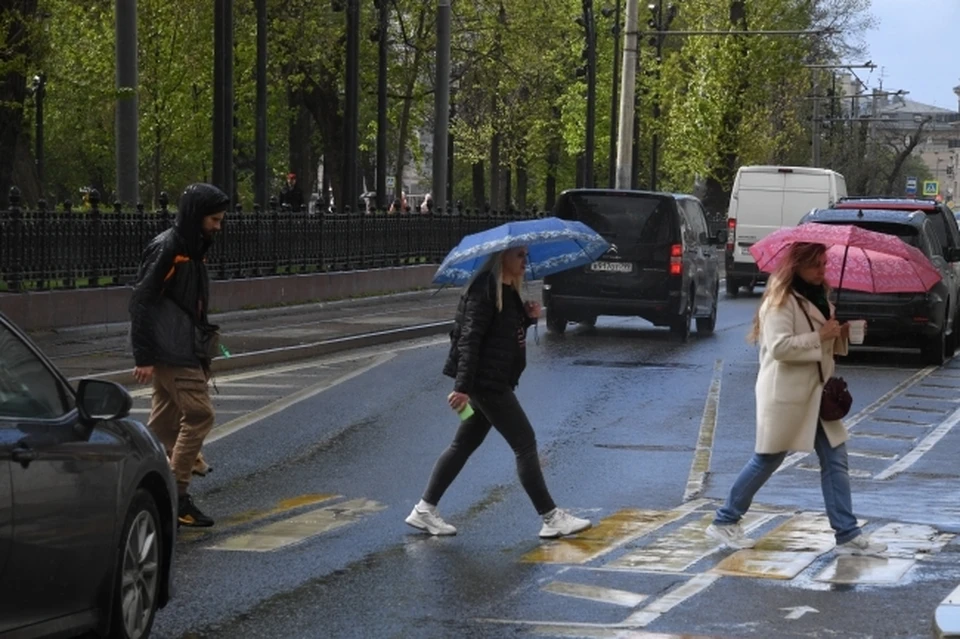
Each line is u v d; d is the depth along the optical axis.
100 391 7.73
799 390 11.45
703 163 77.00
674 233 30.03
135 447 8.30
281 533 12.02
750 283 49.31
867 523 12.73
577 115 91.50
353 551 11.40
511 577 10.55
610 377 23.70
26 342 7.69
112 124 68.94
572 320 32.69
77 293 27.56
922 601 9.98
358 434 17.44
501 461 15.75
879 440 17.77
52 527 7.16
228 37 38.12
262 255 35.47
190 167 75.44
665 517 12.87
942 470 15.63
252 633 8.99
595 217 30.28
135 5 31.95
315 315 34.31
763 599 9.96
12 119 32.88
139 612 8.35
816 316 11.53
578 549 11.52
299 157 78.12
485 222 52.41
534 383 22.80
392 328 30.59
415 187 154.62
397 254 44.06
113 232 29.06
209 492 13.80
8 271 26.05
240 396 20.80
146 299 11.72
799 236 12.48
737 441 17.31
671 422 18.83
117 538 7.96
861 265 13.09
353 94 46.59
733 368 25.30
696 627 9.20
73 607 7.48
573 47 90.69
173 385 11.87
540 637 8.95
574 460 15.85
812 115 111.69
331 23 61.09
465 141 96.75
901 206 29.48
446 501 13.53
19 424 7.09
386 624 9.23
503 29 68.69
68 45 57.41
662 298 29.94
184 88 59.56
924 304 26.39
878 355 28.86
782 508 13.34
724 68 75.56
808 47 77.38
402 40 67.19
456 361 11.93
